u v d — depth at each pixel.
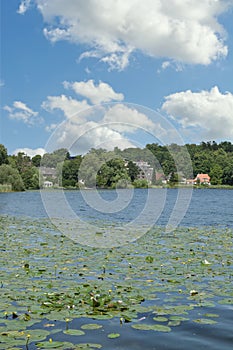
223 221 22.03
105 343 4.74
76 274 8.26
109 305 6.00
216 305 6.17
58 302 6.20
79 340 4.80
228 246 12.43
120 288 7.09
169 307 6.04
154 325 5.24
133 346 4.67
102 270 8.69
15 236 15.02
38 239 14.12
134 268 8.89
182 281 7.62
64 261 9.79
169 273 8.36
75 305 6.09
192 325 5.35
